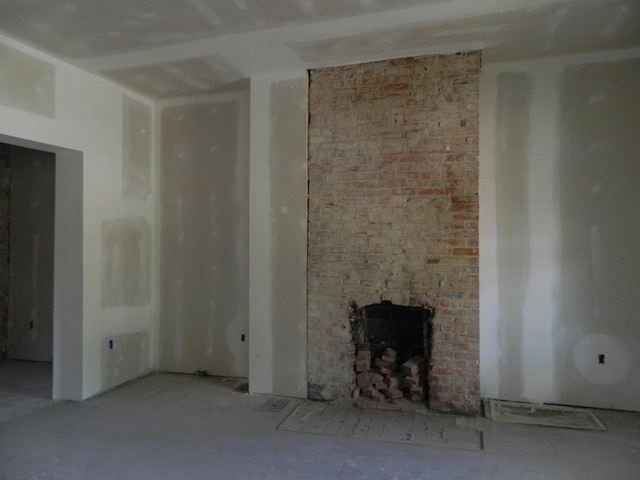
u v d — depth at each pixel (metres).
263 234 3.85
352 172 3.62
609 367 3.45
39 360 5.09
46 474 2.55
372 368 3.76
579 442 2.91
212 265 4.39
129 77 3.87
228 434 3.07
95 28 2.97
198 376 4.37
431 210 3.45
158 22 2.90
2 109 3.03
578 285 3.50
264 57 3.49
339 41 3.20
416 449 2.84
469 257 3.38
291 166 3.78
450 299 3.41
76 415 3.41
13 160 5.15
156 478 2.51
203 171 4.42
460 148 3.39
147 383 4.16
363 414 3.42
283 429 3.15
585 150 3.49
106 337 3.95
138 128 4.34
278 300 3.81
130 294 4.23
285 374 3.79
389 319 3.79
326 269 3.69
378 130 3.56
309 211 3.73
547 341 3.56
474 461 2.68
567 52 3.44
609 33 3.10
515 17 2.85
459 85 3.39
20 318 5.14
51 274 5.07
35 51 3.27
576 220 3.51
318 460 2.70
